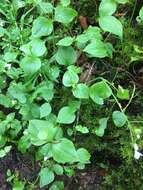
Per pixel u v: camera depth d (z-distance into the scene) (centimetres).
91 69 28
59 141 24
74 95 26
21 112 27
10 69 28
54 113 28
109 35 28
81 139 28
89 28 28
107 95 25
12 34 29
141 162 27
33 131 25
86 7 30
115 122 25
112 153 28
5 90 30
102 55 26
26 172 29
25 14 30
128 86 28
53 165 26
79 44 27
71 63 27
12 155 30
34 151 29
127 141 27
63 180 29
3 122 28
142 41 29
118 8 29
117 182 28
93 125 28
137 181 27
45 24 27
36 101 28
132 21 29
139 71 28
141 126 27
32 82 28
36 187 29
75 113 28
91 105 28
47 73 27
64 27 30
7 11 31
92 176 29
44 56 28
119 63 28
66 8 27
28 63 26
